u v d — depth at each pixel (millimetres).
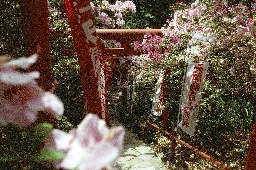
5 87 684
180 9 6543
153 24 13039
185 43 5809
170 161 6199
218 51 5215
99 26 9016
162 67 6125
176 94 6602
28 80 686
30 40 2102
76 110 6395
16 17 2666
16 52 2611
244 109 5348
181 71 5828
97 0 9094
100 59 1764
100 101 1751
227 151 5621
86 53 1715
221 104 5359
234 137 5668
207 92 5504
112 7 9234
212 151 5766
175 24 5953
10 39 2639
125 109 9641
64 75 6184
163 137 6984
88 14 1699
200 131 6133
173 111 6961
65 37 5863
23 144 766
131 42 6426
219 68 5223
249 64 4984
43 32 2109
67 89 6316
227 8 5164
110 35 6180
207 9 5516
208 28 5266
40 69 2076
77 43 1726
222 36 5117
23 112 699
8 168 925
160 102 6633
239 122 5598
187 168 5812
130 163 6184
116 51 6328
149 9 12766
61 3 6211
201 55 5211
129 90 9250
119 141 519
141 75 7090
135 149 7020
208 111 5758
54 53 5816
